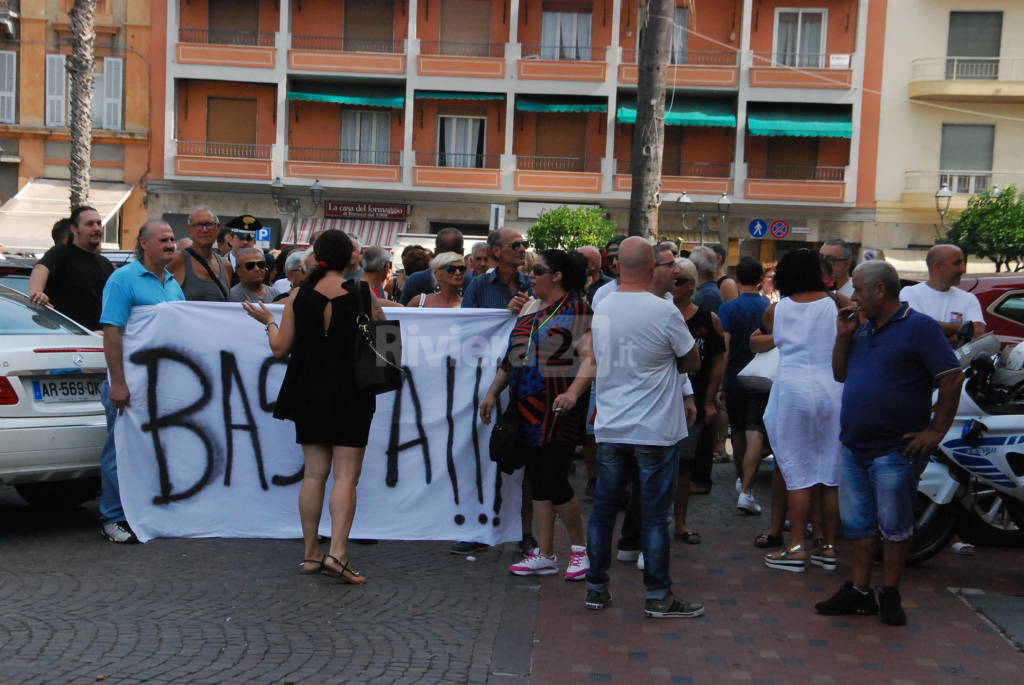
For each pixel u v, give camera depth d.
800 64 31.47
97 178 32.12
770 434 6.46
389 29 32.28
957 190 30.88
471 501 6.82
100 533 6.83
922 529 6.38
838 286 7.74
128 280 6.64
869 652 4.91
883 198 31.42
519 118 32.09
